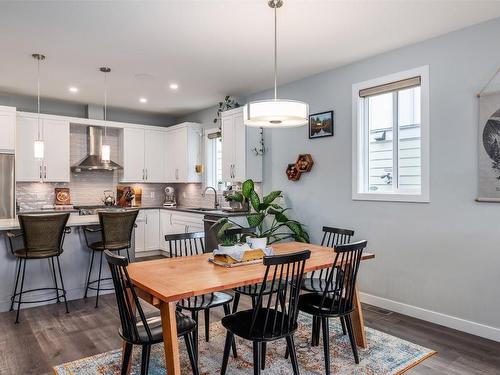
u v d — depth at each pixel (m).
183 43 3.46
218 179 6.43
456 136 3.23
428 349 2.83
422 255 3.47
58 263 3.82
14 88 5.04
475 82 3.11
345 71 4.11
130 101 5.88
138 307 1.96
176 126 6.68
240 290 2.81
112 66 4.11
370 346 2.88
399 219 3.64
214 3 2.72
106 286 4.34
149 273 2.30
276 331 2.08
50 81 4.70
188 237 3.07
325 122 4.32
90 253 4.21
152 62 3.99
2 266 3.69
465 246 3.18
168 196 7.05
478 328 3.10
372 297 3.87
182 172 6.54
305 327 3.28
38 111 5.57
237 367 2.55
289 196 4.82
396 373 2.47
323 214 4.38
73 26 3.09
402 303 3.62
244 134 5.09
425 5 2.77
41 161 5.66
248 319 2.26
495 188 2.99
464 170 3.18
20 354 2.75
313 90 4.48
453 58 3.24
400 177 3.83
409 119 3.76
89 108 6.14
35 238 3.42
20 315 3.58
